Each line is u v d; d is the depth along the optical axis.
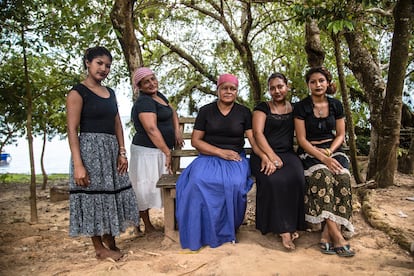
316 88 3.79
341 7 4.67
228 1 9.91
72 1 5.01
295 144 4.60
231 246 3.57
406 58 5.52
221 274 2.95
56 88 6.33
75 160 3.18
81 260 3.50
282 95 3.90
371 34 7.92
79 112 3.25
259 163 3.81
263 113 3.91
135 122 4.22
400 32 5.40
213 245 3.58
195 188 3.61
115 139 3.50
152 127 4.04
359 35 6.70
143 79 4.14
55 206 6.38
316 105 3.84
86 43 5.36
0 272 3.23
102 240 3.80
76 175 3.17
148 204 4.18
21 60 6.21
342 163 3.77
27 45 5.29
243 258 3.23
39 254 3.74
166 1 6.99
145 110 4.05
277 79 3.88
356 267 3.08
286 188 3.54
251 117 3.98
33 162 5.27
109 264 3.27
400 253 3.45
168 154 4.11
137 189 4.16
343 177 3.58
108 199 3.34
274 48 10.22
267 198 3.59
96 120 3.34
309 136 3.90
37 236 4.39
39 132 8.38
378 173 6.02
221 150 3.81
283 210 3.54
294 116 3.87
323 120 3.82
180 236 3.67
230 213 3.61
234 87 3.82
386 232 3.92
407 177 6.82
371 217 4.30
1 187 8.55
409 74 9.19
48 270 3.24
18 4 4.82
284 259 3.25
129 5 5.00
